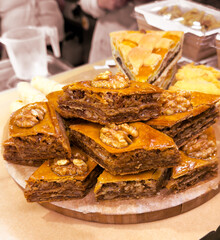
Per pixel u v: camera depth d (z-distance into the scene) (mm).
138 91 307
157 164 310
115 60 475
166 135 310
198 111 333
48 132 317
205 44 446
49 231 306
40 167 324
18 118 335
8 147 347
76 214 312
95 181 332
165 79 458
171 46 439
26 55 521
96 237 300
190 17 463
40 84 439
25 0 626
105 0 603
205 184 323
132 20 602
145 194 315
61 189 316
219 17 458
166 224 307
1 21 655
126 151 296
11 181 358
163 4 501
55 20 650
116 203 313
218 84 420
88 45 719
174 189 319
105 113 313
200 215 312
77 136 333
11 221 317
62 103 332
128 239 297
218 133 375
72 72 510
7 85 528
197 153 329
